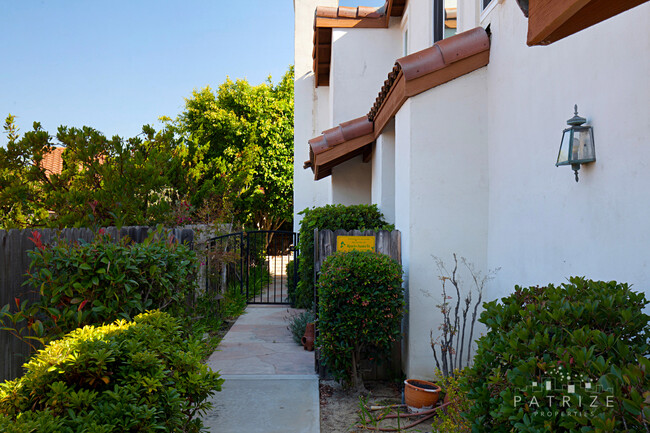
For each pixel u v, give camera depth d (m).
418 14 9.30
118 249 4.40
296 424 4.71
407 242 5.87
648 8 3.01
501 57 5.38
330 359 5.64
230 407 5.13
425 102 5.75
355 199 10.57
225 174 16.53
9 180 8.51
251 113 23.73
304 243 9.48
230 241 11.88
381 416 4.98
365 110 11.67
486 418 2.71
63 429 2.45
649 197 3.00
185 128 23.39
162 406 2.92
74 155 8.39
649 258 3.00
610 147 3.41
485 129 5.79
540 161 4.45
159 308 4.37
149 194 8.45
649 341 2.88
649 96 3.01
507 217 5.19
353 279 5.48
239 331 8.81
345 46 11.70
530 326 2.65
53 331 4.21
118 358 2.95
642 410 1.74
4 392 2.77
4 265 4.70
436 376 5.22
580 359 2.20
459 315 5.72
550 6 2.55
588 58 3.68
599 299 2.86
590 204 3.65
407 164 5.90
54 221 7.66
